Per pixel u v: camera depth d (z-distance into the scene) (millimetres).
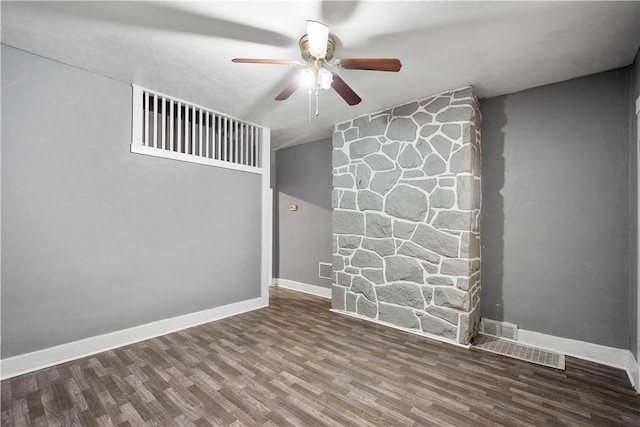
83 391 2023
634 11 1753
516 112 2895
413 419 1762
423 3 1707
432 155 2984
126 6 1756
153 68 2516
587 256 2551
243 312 3770
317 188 4789
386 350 2670
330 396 1981
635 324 2238
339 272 3793
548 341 2695
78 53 2289
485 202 3055
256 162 4082
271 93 2984
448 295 2844
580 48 2158
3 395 1972
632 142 2332
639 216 2125
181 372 2275
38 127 2330
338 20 1856
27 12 1811
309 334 3037
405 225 3170
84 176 2553
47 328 2369
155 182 3012
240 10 1776
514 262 2887
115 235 2732
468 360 2482
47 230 2371
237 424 1713
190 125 3600
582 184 2578
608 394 2020
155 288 3002
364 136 3572
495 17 1825
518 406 1888
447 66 2424
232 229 3701
